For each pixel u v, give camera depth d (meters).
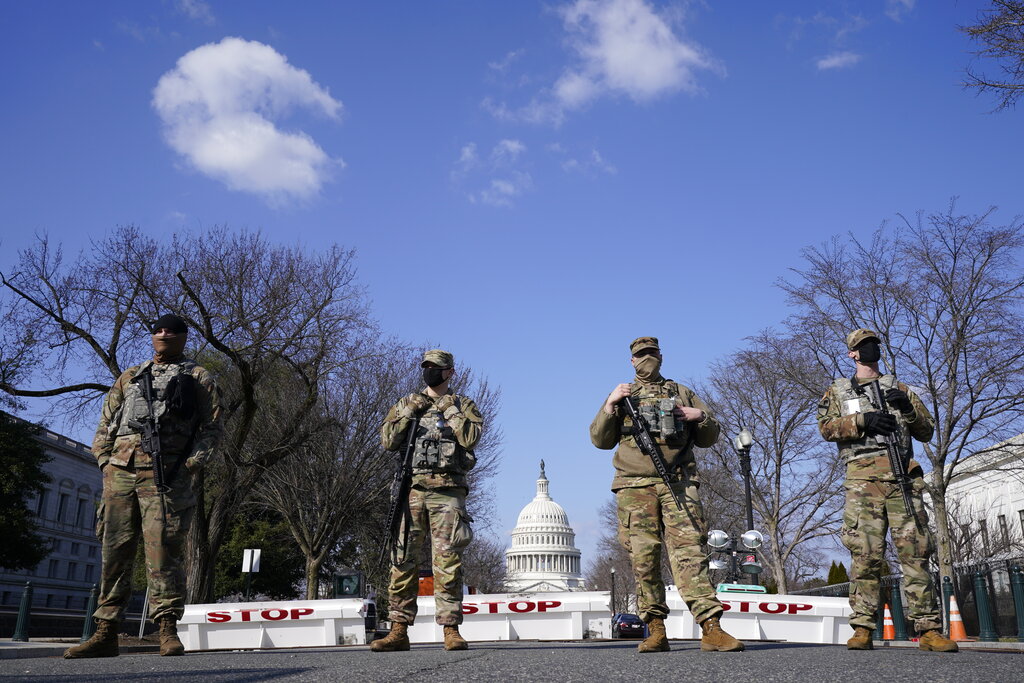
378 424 30.45
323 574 44.75
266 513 44.03
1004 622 19.00
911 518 5.75
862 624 5.80
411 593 6.23
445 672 3.45
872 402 5.89
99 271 22.28
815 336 24.80
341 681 3.12
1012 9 12.71
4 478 37.88
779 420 29.36
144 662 4.72
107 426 6.00
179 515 5.81
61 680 3.31
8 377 21.36
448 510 6.15
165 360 6.04
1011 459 23.75
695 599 5.24
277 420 27.67
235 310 23.02
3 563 39.34
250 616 9.87
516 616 10.73
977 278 21.91
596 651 5.38
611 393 5.64
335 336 24.77
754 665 3.72
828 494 28.59
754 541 16.36
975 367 21.97
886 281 22.91
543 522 141.00
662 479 5.46
